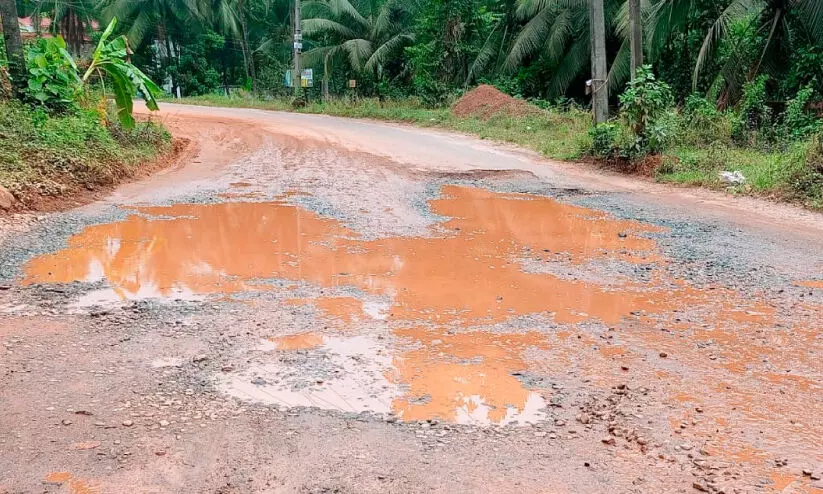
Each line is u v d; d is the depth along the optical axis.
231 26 39.31
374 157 13.70
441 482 2.97
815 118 13.91
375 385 3.93
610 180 11.74
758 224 8.34
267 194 9.95
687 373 4.16
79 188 9.43
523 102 20.64
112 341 4.48
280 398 3.74
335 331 4.77
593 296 5.64
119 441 3.24
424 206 9.28
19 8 37.38
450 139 17.12
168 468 3.04
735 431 3.46
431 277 6.12
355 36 30.41
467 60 27.00
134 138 12.70
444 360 4.31
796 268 6.43
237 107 28.80
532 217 8.70
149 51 38.97
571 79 22.53
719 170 11.52
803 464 3.16
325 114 25.34
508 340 4.66
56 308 5.08
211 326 4.80
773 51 15.54
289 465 3.08
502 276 6.18
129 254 6.68
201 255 6.73
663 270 6.39
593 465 3.12
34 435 3.27
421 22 26.66
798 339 4.71
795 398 3.84
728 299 5.56
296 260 6.61
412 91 28.44
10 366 4.03
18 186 8.36
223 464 3.08
